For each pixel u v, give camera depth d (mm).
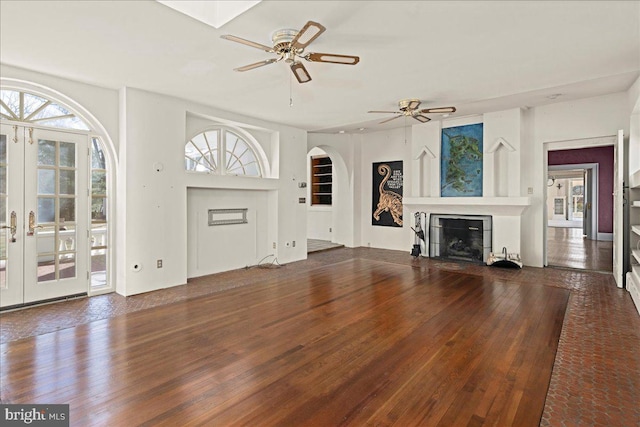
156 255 4742
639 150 4414
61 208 4227
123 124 4445
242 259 6238
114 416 1912
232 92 4684
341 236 8781
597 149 9344
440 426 1832
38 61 3588
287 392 2158
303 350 2748
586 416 1932
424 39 3195
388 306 3830
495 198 5977
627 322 3365
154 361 2566
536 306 3809
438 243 7035
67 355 2662
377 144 8242
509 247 6090
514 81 4406
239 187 5840
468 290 4477
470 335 3021
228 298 4215
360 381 2283
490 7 2662
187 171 5105
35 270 4039
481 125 6410
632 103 4539
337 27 2953
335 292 4434
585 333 3105
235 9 2734
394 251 7887
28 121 3967
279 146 6590
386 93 4840
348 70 3961
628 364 2541
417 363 2521
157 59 3561
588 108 5352
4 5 2545
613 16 2807
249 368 2463
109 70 3852
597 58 3658
